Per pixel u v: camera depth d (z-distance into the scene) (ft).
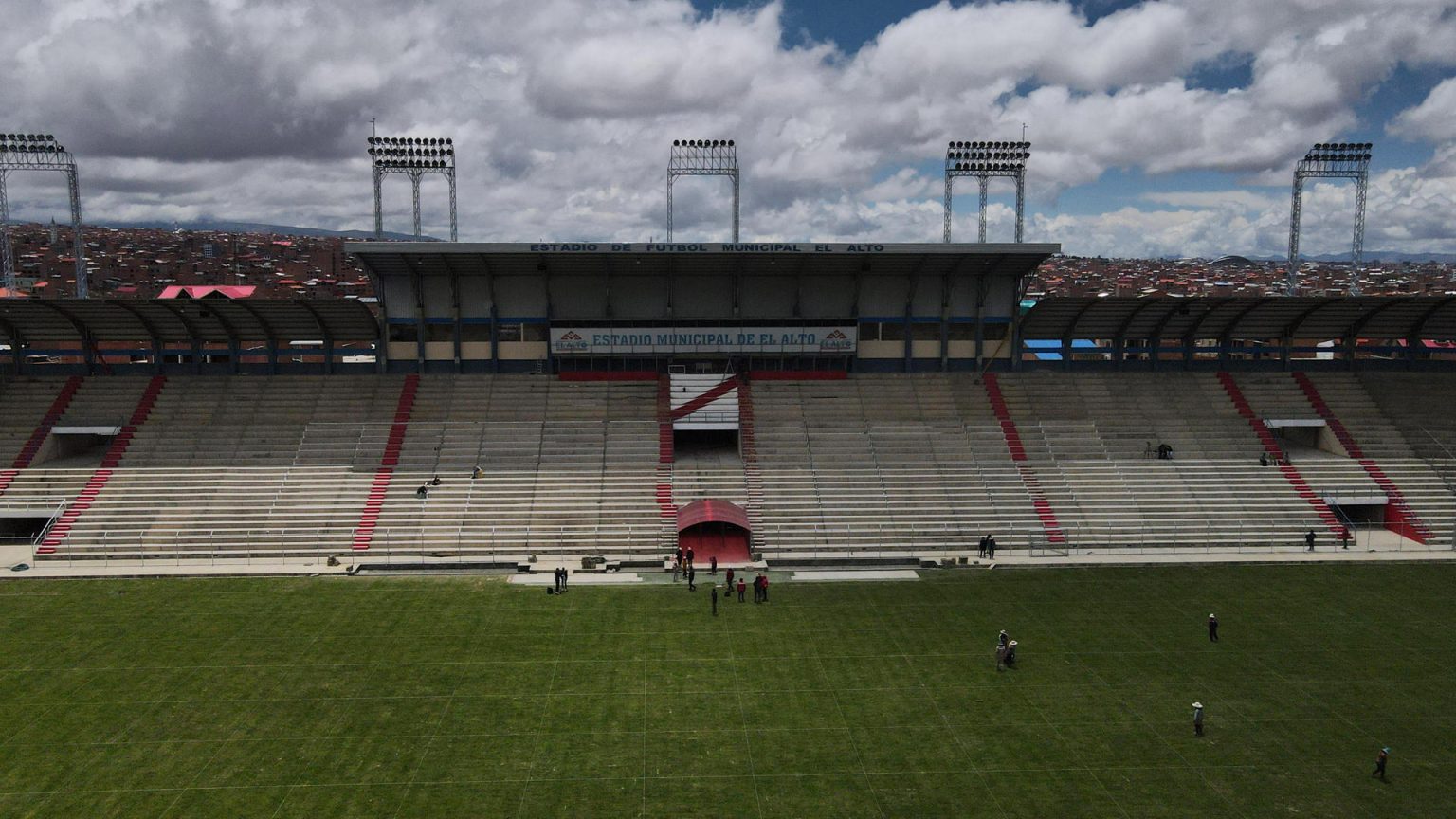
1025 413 255.91
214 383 255.91
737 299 267.18
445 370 266.77
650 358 265.13
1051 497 223.92
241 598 171.22
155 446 233.14
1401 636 154.10
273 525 206.69
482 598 171.73
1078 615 163.63
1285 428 263.90
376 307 277.44
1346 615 164.04
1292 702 129.08
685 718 123.65
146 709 125.29
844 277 269.64
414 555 198.39
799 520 212.43
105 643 148.77
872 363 274.16
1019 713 125.49
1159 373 275.80
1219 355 281.95
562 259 251.19
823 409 253.24
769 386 261.24
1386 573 190.19
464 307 265.34
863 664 141.38
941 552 203.00
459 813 100.99
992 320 275.59
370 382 257.75
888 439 242.58
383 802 103.19
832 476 228.43
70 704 126.62
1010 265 263.08
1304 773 110.42
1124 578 185.47
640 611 164.76
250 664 140.15
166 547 199.93
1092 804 103.60
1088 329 275.39
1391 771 110.83
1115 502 222.89
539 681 134.92
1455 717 124.98
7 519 214.48
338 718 123.13
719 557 198.39
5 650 145.38
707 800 104.12
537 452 233.14
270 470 224.94
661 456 233.96
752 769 110.73
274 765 110.93
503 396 252.83
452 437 237.45
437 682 134.00
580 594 174.29
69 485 219.00
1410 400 266.57
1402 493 230.27
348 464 228.02
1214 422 256.32
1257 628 157.69
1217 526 215.31
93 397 248.32
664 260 251.60
